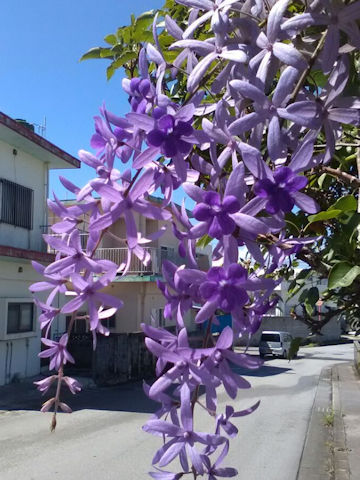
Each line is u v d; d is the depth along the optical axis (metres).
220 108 0.84
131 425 8.66
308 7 0.88
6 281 12.83
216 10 0.93
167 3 1.93
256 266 1.20
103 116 0.95
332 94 0.80
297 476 6.21
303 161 0.80
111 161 0.95
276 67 0.86
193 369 0.83
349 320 2.38
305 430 8.80
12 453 6.87
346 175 1.27
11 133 11.92
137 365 15.49
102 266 0.93
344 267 1.28
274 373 17.53
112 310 0.96
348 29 0.80
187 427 0.87
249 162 0.79
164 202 0.92
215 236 0.78
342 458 7.07
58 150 13.98
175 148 0.83
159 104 0.91
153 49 1.01
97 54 1.97
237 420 9.52
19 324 13.19
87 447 7.20
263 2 0.96
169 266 0.91
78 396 11.84
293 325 24.77
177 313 0.89
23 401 10.70
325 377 16.64
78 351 15.20
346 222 1.34
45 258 13.09
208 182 0.98
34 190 13.97
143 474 6.00
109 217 0.89
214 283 0.81
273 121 0.80
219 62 0.98
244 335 1.00
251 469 6.43
